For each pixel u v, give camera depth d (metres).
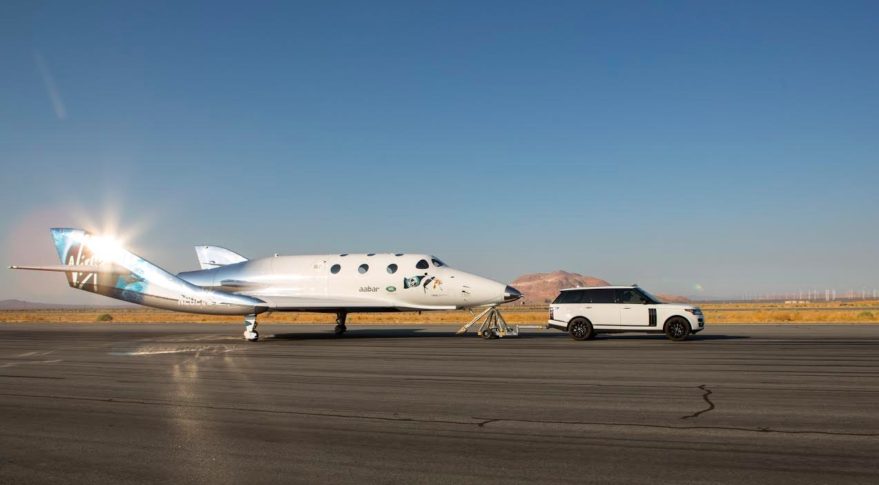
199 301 24.61
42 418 9.17
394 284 26.33
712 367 14.23
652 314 22.11
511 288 25.47
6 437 8.00
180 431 8.25
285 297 26.61
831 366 14.25
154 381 12.88
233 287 27.95
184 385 12.27
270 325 39.97
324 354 18.42
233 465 6.65
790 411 9.12
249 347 21.42
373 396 10.80
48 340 26.25
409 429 8.25
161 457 6.98
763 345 20.03
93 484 6.05
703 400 10.08
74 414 9.44
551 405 9.81
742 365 14.55
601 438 7.64
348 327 36.03
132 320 55.56
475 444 7.43
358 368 14.80
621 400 10.16
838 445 7.18
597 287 23.00
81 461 6.86
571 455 6.89
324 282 27.11
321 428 8.35
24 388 12.07
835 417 8.70
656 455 6.85
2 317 71.56
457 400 10.35
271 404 10.13
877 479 5.96
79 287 25.72
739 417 8.74
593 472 6.27
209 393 11.27
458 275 26.00
